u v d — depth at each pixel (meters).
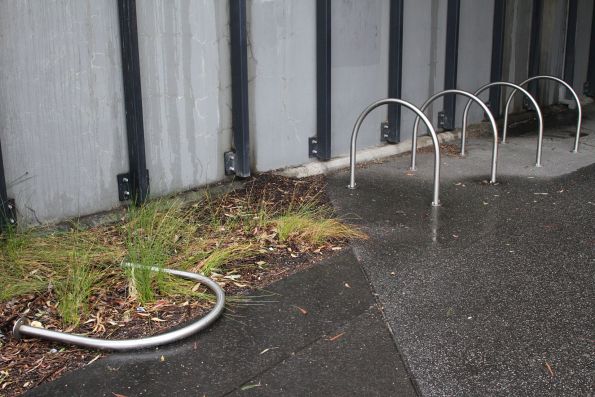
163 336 3.23
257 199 5.42
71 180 4.63
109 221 4.74
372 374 3.03
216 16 5.29
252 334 3.37
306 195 5.64
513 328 3.45
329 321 3.51
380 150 6.94
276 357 3.16
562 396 2.88
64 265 3.90
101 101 4.69
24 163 4.37
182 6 5.05
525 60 8.99
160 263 3.87
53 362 3.09
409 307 3.68
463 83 7.98
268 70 5.79
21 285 3.64
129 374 3.01
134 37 4.65
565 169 6.64
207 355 3.17
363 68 6.66
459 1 7.38
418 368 3.08
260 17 5.62
